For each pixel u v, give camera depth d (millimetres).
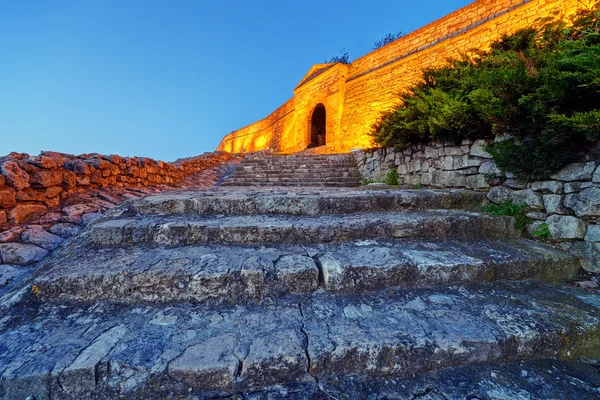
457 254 1896
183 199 2510
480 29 7730
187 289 1568
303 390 1115
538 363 1289
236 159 10711
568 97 1837
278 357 1145
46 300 1508
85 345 1183
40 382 1040
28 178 2570
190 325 1347
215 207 2521
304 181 5938
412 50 9617
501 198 2598
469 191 2873
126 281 1547
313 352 1177
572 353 1342
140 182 4508
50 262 1850
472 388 1141
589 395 1113
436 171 3480
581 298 1613
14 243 2191
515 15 7027
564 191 2055
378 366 1210
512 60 2258
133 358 1110
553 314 1443
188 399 1074
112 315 1424
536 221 2260
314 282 1657
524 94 2104
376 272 1689
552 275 1878
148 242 2033
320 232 2119
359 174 6137
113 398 1067
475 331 1308
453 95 3357
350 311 1477
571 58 1633
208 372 1088
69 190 3064
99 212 3023
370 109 10883
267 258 1790
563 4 6105
